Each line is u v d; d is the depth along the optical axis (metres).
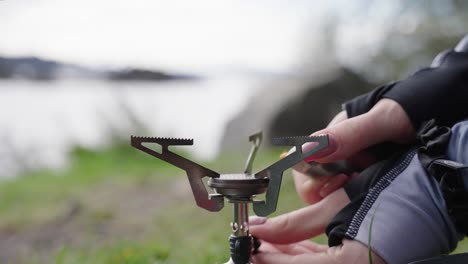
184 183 4.86
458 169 1.07
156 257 2.21
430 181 1.12
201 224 3.17
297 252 1.32
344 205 1.24
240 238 1.12
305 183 1.34
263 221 1.29
